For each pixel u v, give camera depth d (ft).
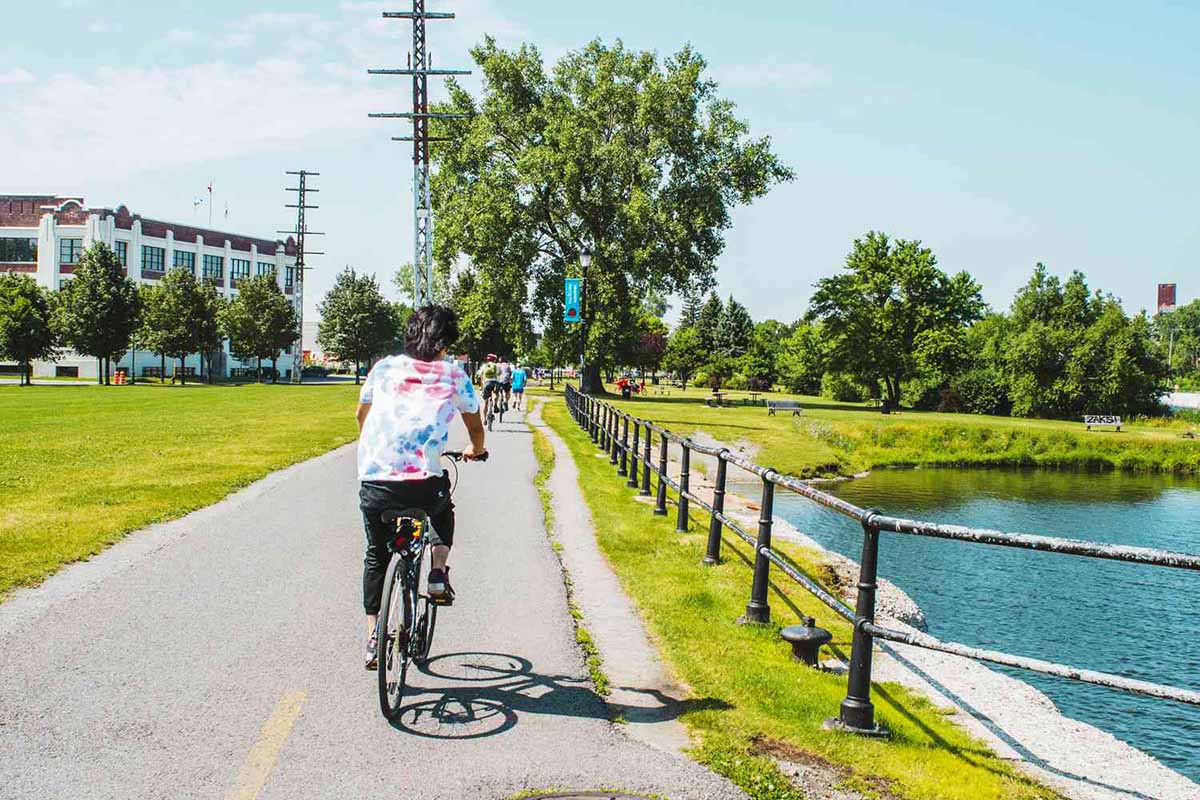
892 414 200.23
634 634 21.33
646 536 33.94
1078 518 92.02
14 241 273.54
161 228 292.20
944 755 15.30
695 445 32.83
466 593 24.20
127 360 271.08
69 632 19.60
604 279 160.25
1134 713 34.40
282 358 337.11
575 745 14.56
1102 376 234.58
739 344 403.13
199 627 20.25
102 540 28.58
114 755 13.67
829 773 13.99
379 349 277.23
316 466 50.62
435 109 173.47
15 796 12.29
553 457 60.95
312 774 13.25
